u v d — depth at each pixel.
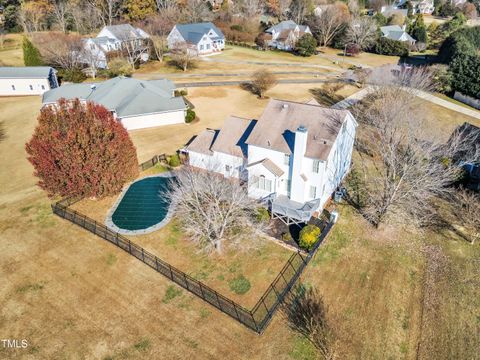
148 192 35.34
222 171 36.09
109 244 28.67
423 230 31.09
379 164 40.94
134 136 47.56
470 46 73.31
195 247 28.38
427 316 23.41
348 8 125.88
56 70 74.81
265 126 32.31
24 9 103.44
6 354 20.58
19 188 36.41
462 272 26.97
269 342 21.33
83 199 34.03
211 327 22.20
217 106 58.72
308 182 30.77
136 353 20.72
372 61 91.31
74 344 21.17
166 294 24.39
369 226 31.28
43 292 24.48
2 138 48.12
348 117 32.50
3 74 64.12
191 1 116.25
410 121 37.88
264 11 136.62
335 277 25.98
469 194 34.53
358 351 21.08
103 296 24.23
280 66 84.50
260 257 27.45
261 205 30.61
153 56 87.75
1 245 28.44
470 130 40.00
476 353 21.25
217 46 98.56
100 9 113.69
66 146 29.80
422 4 143.25
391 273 26.56
